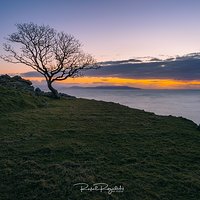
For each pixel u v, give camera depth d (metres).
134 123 29.19
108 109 38.78
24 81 56.44
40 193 14.57
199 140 23.83
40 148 20.64
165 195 14.66
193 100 132.25
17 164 17.83
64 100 50.06
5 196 14.36
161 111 71.62
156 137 24.19
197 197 14.65
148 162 18.62
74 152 20.03
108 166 17.81
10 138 23.02
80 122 29.53
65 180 15.71
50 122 29.17
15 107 35.06
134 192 14.78
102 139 23.44
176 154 20.36
